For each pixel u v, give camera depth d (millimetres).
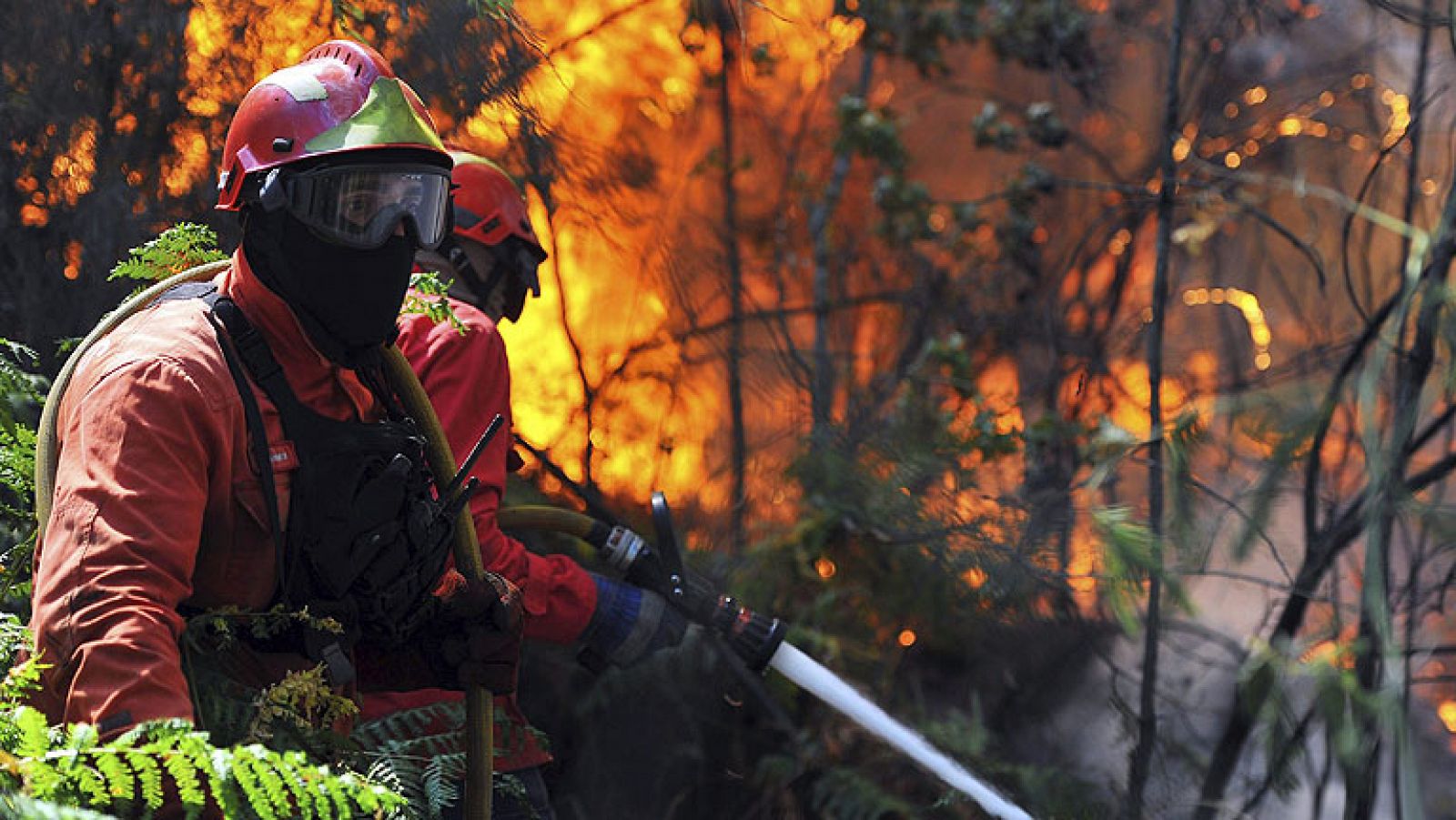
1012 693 6121
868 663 5922
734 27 6551
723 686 5625
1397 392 5203
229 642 2840
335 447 2814
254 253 2820
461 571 3191
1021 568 5648
